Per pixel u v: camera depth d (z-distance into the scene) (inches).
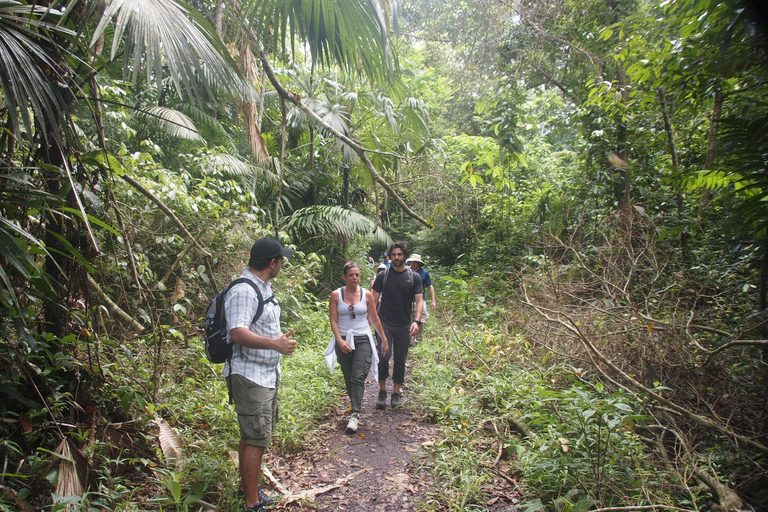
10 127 101.5
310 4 131.0
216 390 165.2
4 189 89.6
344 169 430.6
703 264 202.5
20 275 97.7
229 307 106.8
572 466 115.2
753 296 171.0
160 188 197.0
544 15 331.9
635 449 122.6
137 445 123.2
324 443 159.0
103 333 133.2
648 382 151.3
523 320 243.1
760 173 137.5
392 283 197.3
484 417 165.8
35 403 100.8
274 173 344.8
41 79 85.2
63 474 96.2
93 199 110.2
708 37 146.6
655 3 240.5
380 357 192.5
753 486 109.7
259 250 112.7
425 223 147.6
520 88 330.6
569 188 351.6
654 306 189.0
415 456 145.5
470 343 254.7
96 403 120.6
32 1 99.0
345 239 413.4
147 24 88.5
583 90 393.1
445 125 666.8
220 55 108.2
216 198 249.9
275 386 114.4
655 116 292.0
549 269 264.8
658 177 295.7
